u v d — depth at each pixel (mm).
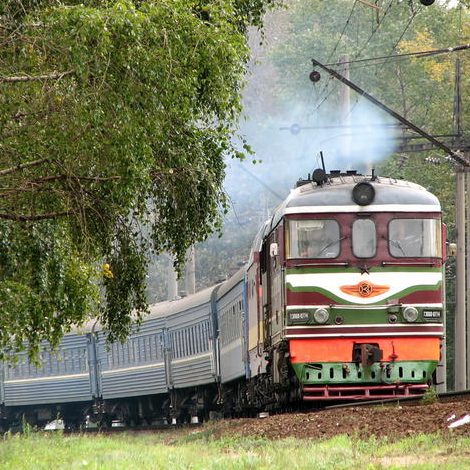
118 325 82812
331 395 80438
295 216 78688
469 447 45625
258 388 100125
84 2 65875
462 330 128500
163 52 62844
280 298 81125
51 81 61250
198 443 72875
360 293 78000
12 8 64000
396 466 42156
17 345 69562
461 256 130125
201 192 77000
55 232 71312
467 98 198625
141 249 80312
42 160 66000
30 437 78625
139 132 62312
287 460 47031
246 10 86000
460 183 131125
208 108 74875
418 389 79062
